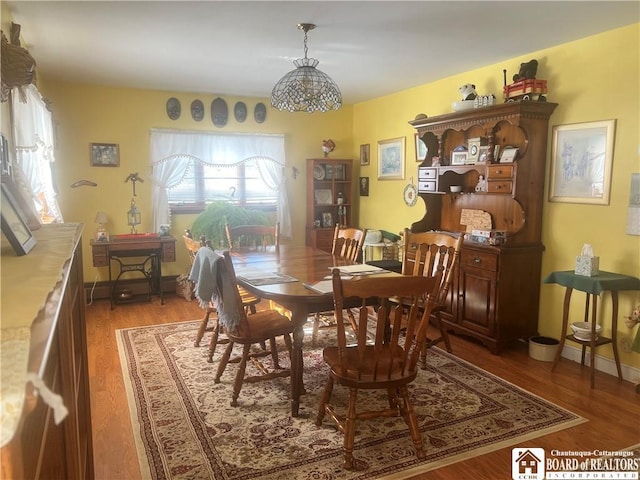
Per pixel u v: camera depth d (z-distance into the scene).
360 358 2.16
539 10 2.83
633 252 3.13
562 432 2.48
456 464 2.20
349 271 3.03
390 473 2.13
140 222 5.39
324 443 2.37
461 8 2.80
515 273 3.63
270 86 5.14
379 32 3.26
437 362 3.45
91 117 5.08
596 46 3.29
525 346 3.82
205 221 5.26
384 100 5.70
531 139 3.58
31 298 0.85
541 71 3.69
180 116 5.48
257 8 2.80
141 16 2.93
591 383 3.04
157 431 2.47
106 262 4.80
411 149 5.28
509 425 2.54
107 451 2.30
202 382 3.07
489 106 3.69
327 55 3.84
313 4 2.74
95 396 2.87
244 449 2.31
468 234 4.06
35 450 0.72
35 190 3.19
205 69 4.33
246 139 5.79
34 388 0.55
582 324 3.34
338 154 6.37
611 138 3.21
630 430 2.50
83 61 4.03
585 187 3.41
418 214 5.23
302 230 6.31
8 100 2.67
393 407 2.62
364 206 6.25
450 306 4.02
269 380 3.03
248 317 2.98
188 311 4.76
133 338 3.91
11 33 2.68
